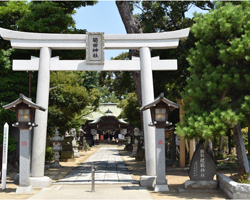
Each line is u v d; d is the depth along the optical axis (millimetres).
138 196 7648
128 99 22719
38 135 9539
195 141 15281
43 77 9773
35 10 13375
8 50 12328
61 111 18625
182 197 7625
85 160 20719
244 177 7852
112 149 37969
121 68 10031
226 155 19625
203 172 8789
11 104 8156
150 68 9984
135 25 13812
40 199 7281
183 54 13508
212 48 8922
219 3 9281
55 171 13875
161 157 8695
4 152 8883
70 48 10133
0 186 9375
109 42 10031
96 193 8078
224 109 8312
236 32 8570
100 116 45562
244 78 8359
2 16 13133
